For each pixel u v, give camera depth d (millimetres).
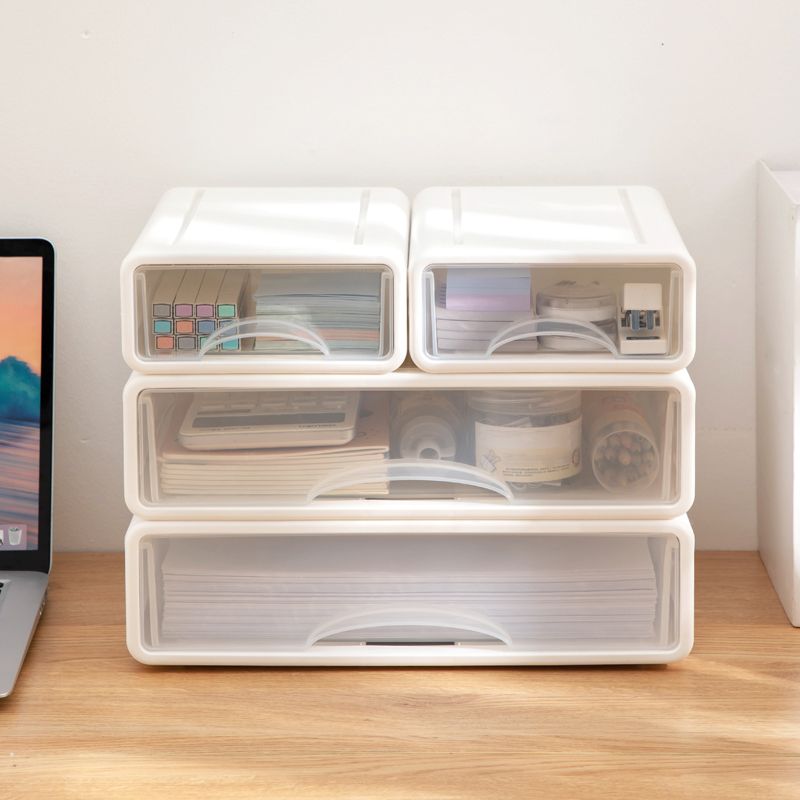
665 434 1142
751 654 1215
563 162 1363
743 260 1384
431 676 1184
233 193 1299
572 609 1188
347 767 1034
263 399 1145
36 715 1119
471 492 1168
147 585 1180
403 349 1107
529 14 1316
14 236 1382
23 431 1326
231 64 1336
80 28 1323
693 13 1313
